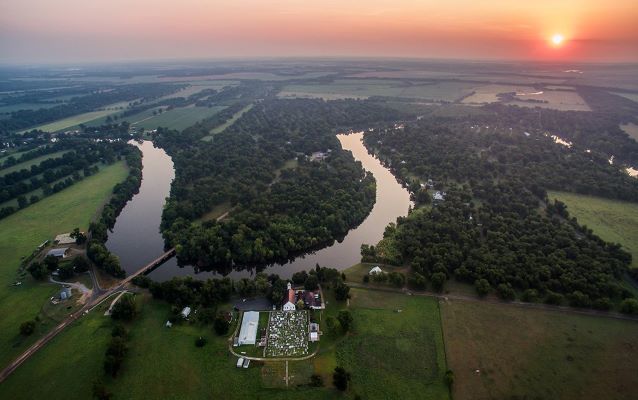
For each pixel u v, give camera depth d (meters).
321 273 189.12
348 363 142.75
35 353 149.75
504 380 135.12
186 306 171.50
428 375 137.38
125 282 193.00
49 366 143.62
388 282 189.38
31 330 158.25
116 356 142.38
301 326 160.62
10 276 198.88
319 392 131.38
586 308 168.75
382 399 128.75
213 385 134.75
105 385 134.88
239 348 149.75
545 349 147.88
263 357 145.50
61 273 194.50
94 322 164.75
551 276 184.62
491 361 142.88
